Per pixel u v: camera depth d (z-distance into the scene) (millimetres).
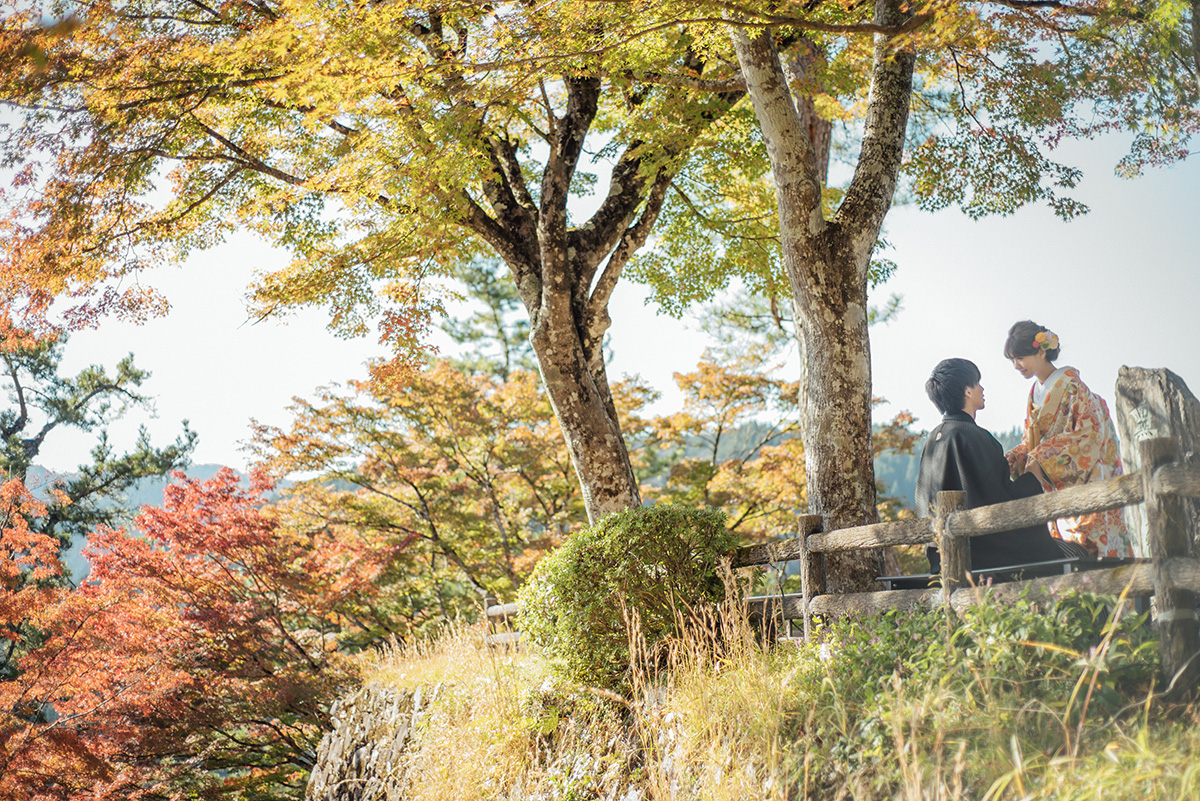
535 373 22219
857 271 6680
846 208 6766
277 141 9367
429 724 7828
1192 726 2588
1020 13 6988
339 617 16406
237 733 14430
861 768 3197
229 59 6477
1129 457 3977
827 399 6562
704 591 5770
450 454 17156
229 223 10297
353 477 17094
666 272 12188
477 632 9703
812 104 11125
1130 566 3127
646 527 5898
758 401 17406
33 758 10586
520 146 10469
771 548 5625
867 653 3943
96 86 7043
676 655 5223
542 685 6637
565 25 6078
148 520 12945
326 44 5992
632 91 9164
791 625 6160
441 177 6895
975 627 3416
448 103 6426
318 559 14672
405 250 8719
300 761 13969
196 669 12516
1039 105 7961
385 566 15352
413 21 6652
